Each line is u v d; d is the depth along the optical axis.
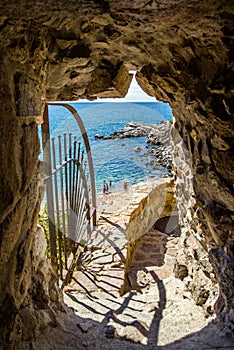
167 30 1.29
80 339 1.68
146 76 1.74
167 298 2.32
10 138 1.07
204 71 1.36
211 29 1.12
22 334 1.44
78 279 2.61
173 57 1.45
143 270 3.16
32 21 1.05
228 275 1.58
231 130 1.31
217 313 1.78
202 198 1.82
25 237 1.41
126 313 2.12
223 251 1.66
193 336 1.72
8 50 1.03
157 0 0.95
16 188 1.13
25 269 1.48
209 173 1.56
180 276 2.57
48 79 1.56
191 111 1.62
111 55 1.60
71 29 1.29
